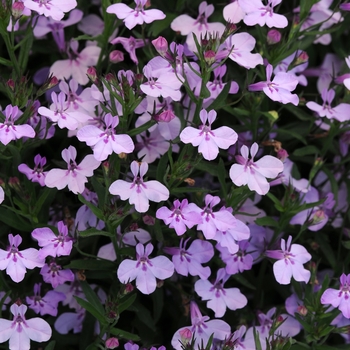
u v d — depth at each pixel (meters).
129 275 0.46
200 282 0.47
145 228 0.48
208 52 0.45
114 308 0.46
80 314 0.49
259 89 0.47
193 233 0.48
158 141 0.49
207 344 0.45
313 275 0.48
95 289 0.49
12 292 0.48
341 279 0.47
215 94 0.48
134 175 0.45
